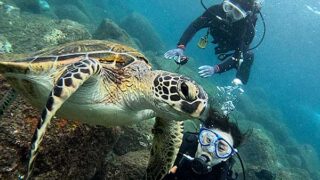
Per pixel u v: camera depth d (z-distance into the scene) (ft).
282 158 13.60
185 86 2.15
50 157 2.62
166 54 5.95
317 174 15.75
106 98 2.27
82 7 17.61
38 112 2.68
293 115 31.96
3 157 2.31
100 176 3.58
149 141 4.33
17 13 8.07
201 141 3.17
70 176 2.88
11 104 2.55
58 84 1.86
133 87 2.31
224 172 3.22
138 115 2.53
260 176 6.55
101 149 3.24
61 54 2.30
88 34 8.04
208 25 6.33
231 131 3.34
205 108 2.20
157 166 2.98
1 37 6.29
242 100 17.98
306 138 28.99
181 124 2.84
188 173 3.23
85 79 1.98
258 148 9.52
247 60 6.91
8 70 2.17
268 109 22.84
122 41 10.07
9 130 2.42
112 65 2.31
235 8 5.89
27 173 1.78
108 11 22.79
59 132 2.66
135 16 18.70
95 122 2.45
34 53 2.63
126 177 3.48
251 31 6.33
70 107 2.26
